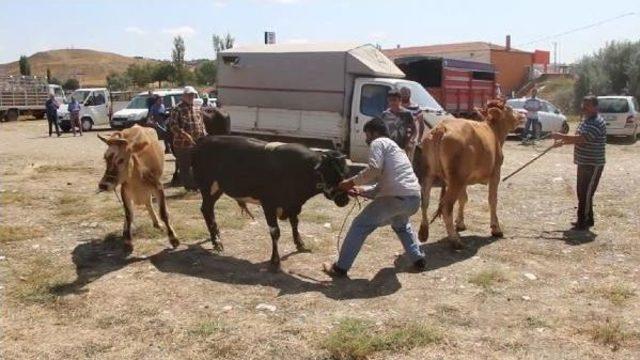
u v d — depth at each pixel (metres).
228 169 7.51
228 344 5.36
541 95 50.25
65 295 6.54
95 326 5.79
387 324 5.75
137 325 5.79
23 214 10.12
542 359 5.16
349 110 14.22
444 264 7.62
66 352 5.29
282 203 7.23
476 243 8.59
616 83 41.88
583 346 5.39
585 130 9.09
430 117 13.55
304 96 14.83
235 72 16.02
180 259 7.77
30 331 5.69
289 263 7.61
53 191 12.19
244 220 9.67
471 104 24.05
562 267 7.55
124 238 8.07
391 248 8.29
